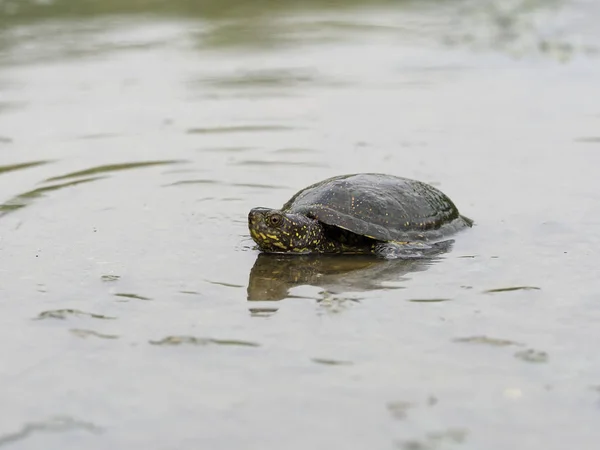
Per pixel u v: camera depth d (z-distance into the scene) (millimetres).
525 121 33156
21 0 60094
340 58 45281
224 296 17062
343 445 11656
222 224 21828
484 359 14102
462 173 26719
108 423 12328
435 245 20000
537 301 16578
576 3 57719
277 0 61250
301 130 32125
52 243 20344
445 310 16188
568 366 13812
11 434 12078
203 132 31938
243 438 11875
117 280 17875
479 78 40812
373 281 17891
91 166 27500
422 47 47781
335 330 15281
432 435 11852
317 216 19812
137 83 40219
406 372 13656
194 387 13281
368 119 33750
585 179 25594
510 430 11977
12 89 39281
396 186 20891
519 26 52125
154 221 22047
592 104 35406
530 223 21703
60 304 16578
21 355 14422
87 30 52062
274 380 13461
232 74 41969
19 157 28766
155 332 15281
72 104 36594
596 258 18969
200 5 59000
